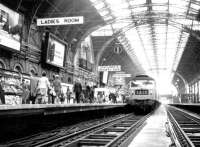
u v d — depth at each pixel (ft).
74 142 30.58
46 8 82.53
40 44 84.17
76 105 51.19
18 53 71.97
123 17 113.50
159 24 125.70
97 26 111.65
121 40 142.31
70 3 88.79
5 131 35.17
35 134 39.68
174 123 55.36
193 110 140.36
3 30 61.72
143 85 98.43
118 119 70.79
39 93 45.60
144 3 104.83
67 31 99.91
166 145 30.91
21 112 32.45
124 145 29.07
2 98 36.88
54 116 50.11
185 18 111.24
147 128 49.52
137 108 103.45
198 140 34.81
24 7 74.69
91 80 132.57
